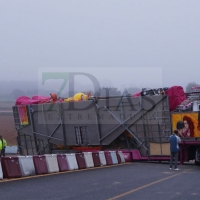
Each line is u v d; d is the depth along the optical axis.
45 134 26.02
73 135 24.94
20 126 26.98
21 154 27.41
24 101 26.84
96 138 24.19
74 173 16.34
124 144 23.95
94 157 19.58
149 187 12.73
